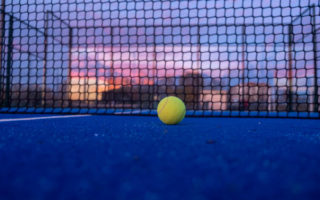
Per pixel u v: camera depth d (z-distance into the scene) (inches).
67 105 369.1
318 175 30.9
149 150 45.9
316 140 60.0
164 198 23.3
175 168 33.6
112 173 31.3
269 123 121.2
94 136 66.1
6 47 245.0
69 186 26.6
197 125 103.5
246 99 366.3
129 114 176.7
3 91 237.9
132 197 23.6
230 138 62.7
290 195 24.3
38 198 23.5
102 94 395.9
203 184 27.3
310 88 303.6
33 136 65.9
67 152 44.1
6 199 23.3
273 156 41.3
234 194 24.4
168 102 99.7
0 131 78.0
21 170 32.8
